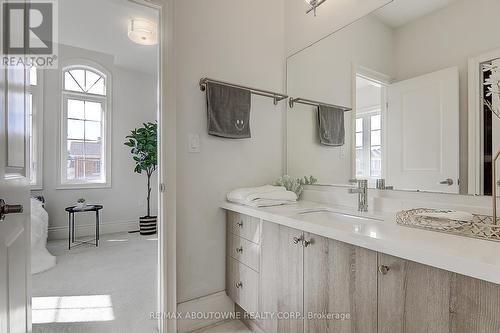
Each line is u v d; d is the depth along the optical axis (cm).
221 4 190
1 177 77
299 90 209
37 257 278
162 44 163
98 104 418
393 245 86
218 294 185
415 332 83
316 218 129
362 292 99
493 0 113
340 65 177
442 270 77
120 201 427
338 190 179
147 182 452
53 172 374
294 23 214
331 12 183
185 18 174
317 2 190
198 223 179
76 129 399
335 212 158
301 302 125
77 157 400
